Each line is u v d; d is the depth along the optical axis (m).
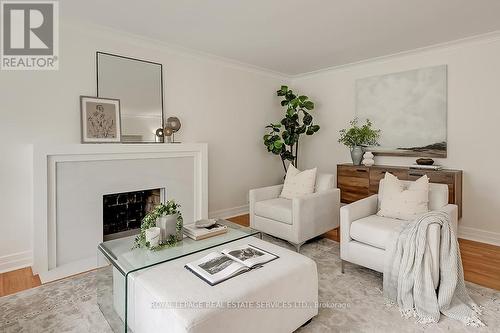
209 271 1.64
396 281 2.04
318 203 3.13
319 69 4.67
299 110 5.01
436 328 1.75
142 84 3.39
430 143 3.70
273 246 2.12
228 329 1.35
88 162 2.86
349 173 4.10
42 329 1.77
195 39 3.34
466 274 2.48
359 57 4.02
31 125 2.69
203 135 4.06
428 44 3.48
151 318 1.46
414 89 3.81
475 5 2.51
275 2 2.47
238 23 2.90
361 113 4.36
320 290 2.23
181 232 2.21
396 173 3.63
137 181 3.22
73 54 2.89
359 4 2.51
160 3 2.49
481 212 3.36
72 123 2.91
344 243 2.47
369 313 1.92
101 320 1.87
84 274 2.55
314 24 2.92
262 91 4.86
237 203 4.59
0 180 2.56
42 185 2.55
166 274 1.65
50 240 2.65
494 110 3.22
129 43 3.28
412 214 2.45
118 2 2.46
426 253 1.94
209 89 4.11
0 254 2.58
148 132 3.45
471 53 3.36
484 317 1.85
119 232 3.42
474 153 3.38
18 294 2.19
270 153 5.08
